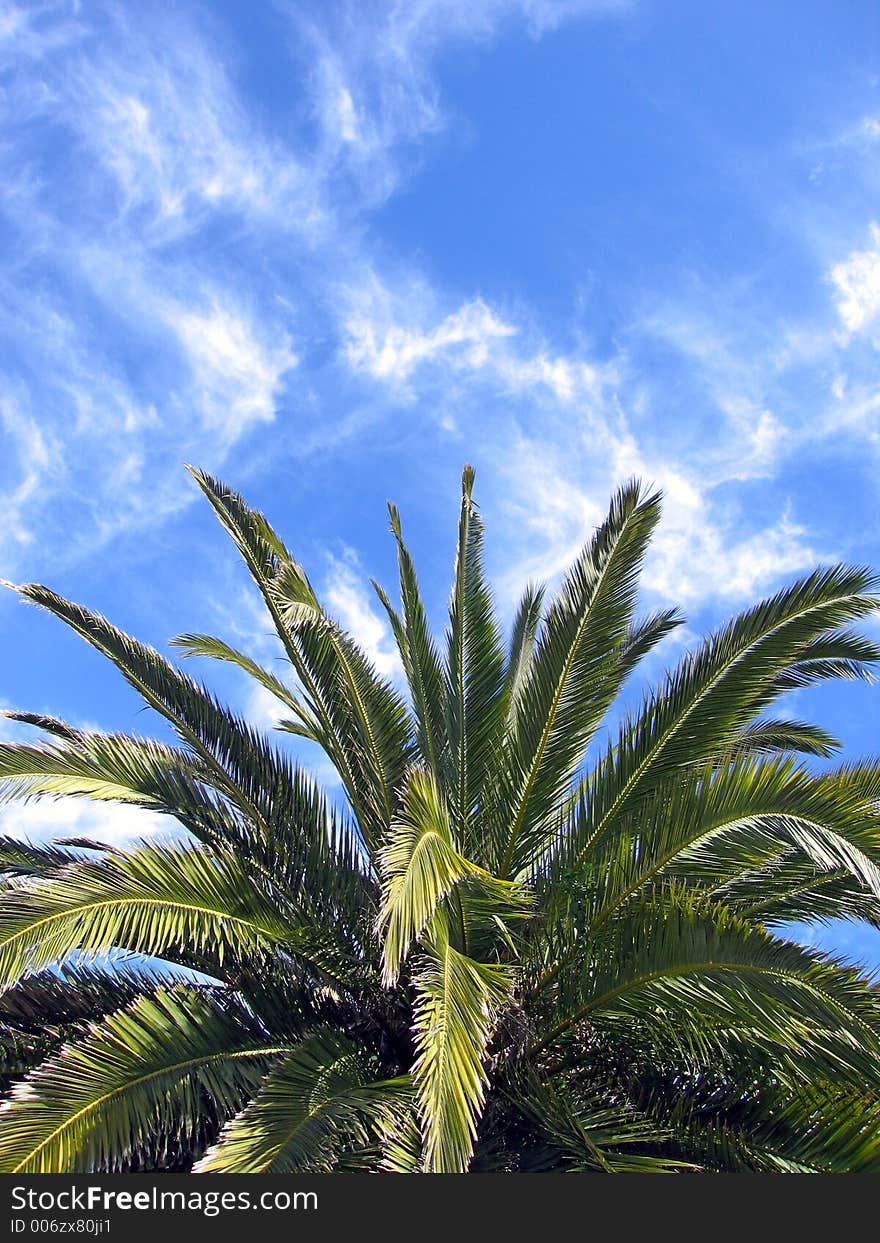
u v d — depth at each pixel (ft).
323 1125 19.25
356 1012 25.58
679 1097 23.07
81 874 20.99
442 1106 15.47
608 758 26.53
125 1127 18.80
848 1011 18.17
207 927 21.91
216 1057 21.39
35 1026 24.95
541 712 27.09
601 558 27.58
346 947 25.88
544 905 25.21
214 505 30.19
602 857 25.45
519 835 27.09
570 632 27.25
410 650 31.19
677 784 23.24
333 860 27.45
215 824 26.43
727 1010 20.01
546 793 27.09
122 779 25.38
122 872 21.44
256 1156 17.83
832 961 19.44
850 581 25.03
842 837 19.12
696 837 21.99
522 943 24.06
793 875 25.95
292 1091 20.17
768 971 19.16
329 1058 22.08
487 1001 18.28
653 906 22.52
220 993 24.02
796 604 25.27
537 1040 23.66
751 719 26.84
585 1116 21.50
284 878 26.63
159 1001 22.25
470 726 29.04
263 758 29.14
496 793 27.68
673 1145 22.03
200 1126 22.04
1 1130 17.76
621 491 28.17
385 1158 19.21
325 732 30.17
